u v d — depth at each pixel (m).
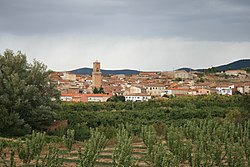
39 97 54.25
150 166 24.28
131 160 19.98
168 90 163.75
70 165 24.69
